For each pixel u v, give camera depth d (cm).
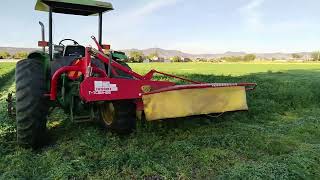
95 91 432
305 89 991
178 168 386
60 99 529
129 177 368
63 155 445
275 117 704
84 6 554
